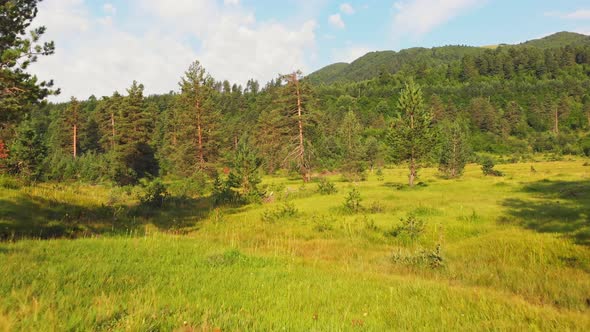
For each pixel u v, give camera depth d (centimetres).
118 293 514
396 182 3800
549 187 2544
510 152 9925
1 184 1794
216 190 2784
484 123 11919
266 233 1516
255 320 445
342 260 1029
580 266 909
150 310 434
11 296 444
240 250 1019
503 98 14888
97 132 7688
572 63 17788
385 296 620
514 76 17725
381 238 1366
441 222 1516
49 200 1702
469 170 5678
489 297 640
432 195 2456
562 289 720
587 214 1472
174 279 630
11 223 1196
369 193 2672
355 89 17788
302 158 4238
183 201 2481
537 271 878
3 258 686
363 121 12225
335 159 5894
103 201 2127
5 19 1063
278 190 2983
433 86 16750
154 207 2175
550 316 543
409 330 463
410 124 3152
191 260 823
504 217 1564
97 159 4900
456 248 1166
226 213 2114
